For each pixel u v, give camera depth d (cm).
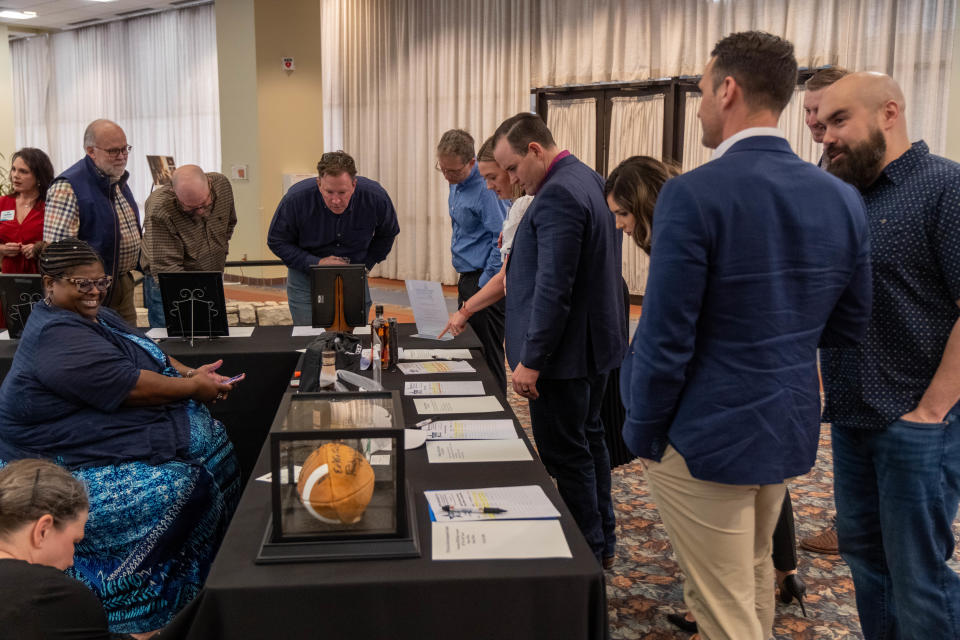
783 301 151
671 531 171
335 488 157
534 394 249
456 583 151
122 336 272
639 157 226
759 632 167
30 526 163
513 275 262
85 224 402
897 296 186
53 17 1287
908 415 186
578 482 269
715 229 148
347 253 426
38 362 243
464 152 409
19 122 1492
